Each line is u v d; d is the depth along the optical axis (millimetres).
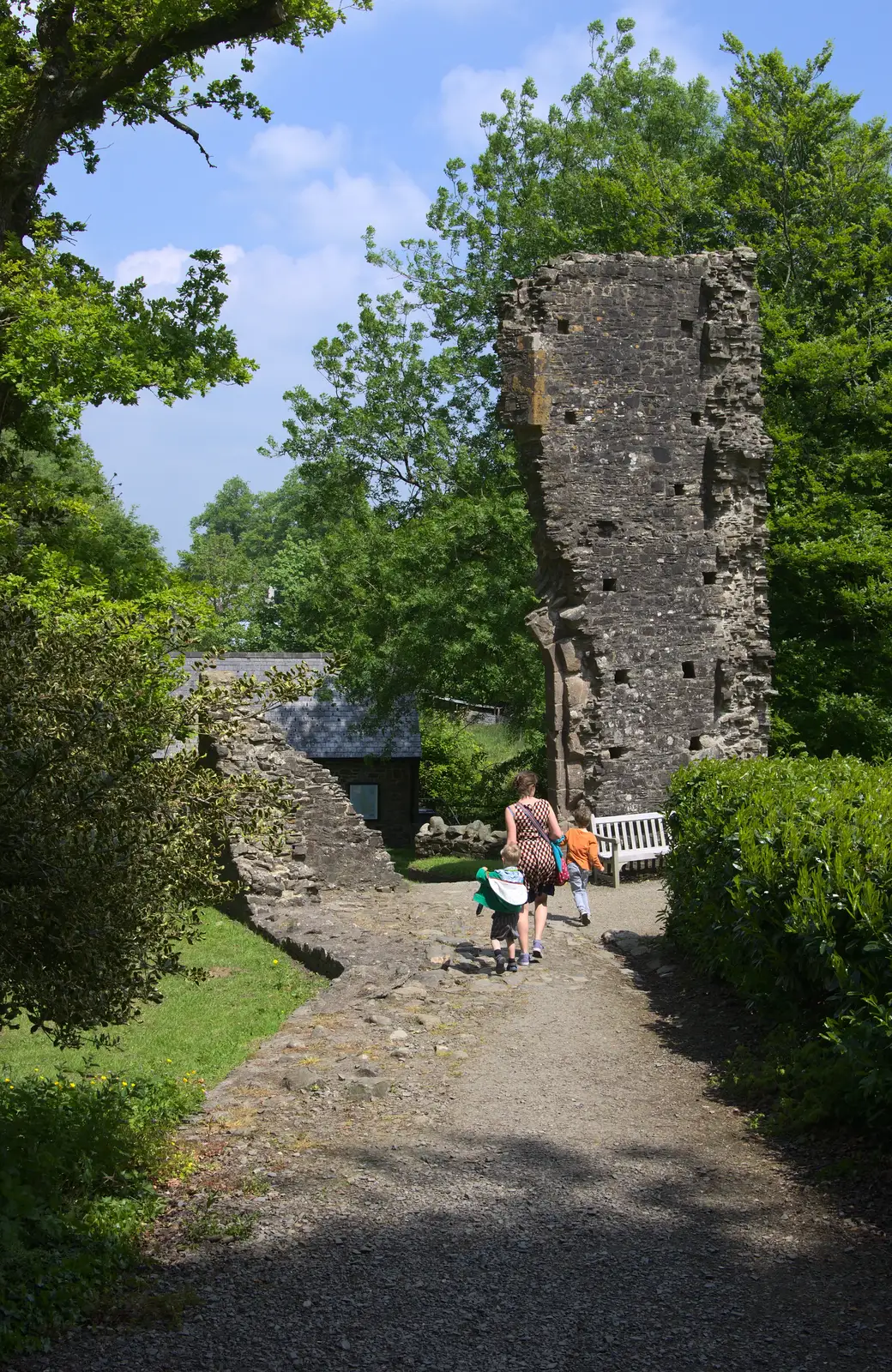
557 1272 5137
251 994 11172
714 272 18781
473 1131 6824
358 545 30844
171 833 6074
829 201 28250
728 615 18891
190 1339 4555
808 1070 7266
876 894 6797
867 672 23453
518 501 28391
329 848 16531
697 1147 6629
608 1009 9711
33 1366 4332
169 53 18344
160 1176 6090
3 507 16266
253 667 37156
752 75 29828
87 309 15859
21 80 18047
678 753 18234
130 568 18328
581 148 37188
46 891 5227
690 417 18656
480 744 41906
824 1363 4387
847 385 25562
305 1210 5723
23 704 5418
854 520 23766
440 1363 4414
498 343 17828
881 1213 5648
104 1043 6176
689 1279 5066
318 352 34719
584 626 17750
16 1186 5332
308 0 18516
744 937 8852
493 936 10914
